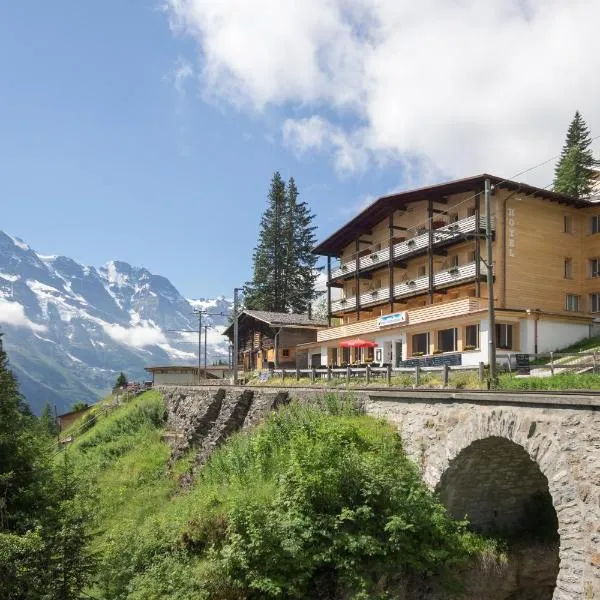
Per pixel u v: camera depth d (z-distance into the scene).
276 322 58.47
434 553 14.59
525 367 27.22
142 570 15.62
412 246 42.16
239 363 65.94
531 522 17.61
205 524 16.12
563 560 12.12
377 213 46.19
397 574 14.27
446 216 40.94
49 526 13.98
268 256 70.69
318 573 14.32
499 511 17.28
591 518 11.65
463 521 16.00
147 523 18.59
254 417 24.94
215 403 28.30
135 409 38.97
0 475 14.95
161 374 64.69
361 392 19.98
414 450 17.06
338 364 48.03
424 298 43.03
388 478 15.36
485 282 37.47
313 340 58.66
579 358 29.58
